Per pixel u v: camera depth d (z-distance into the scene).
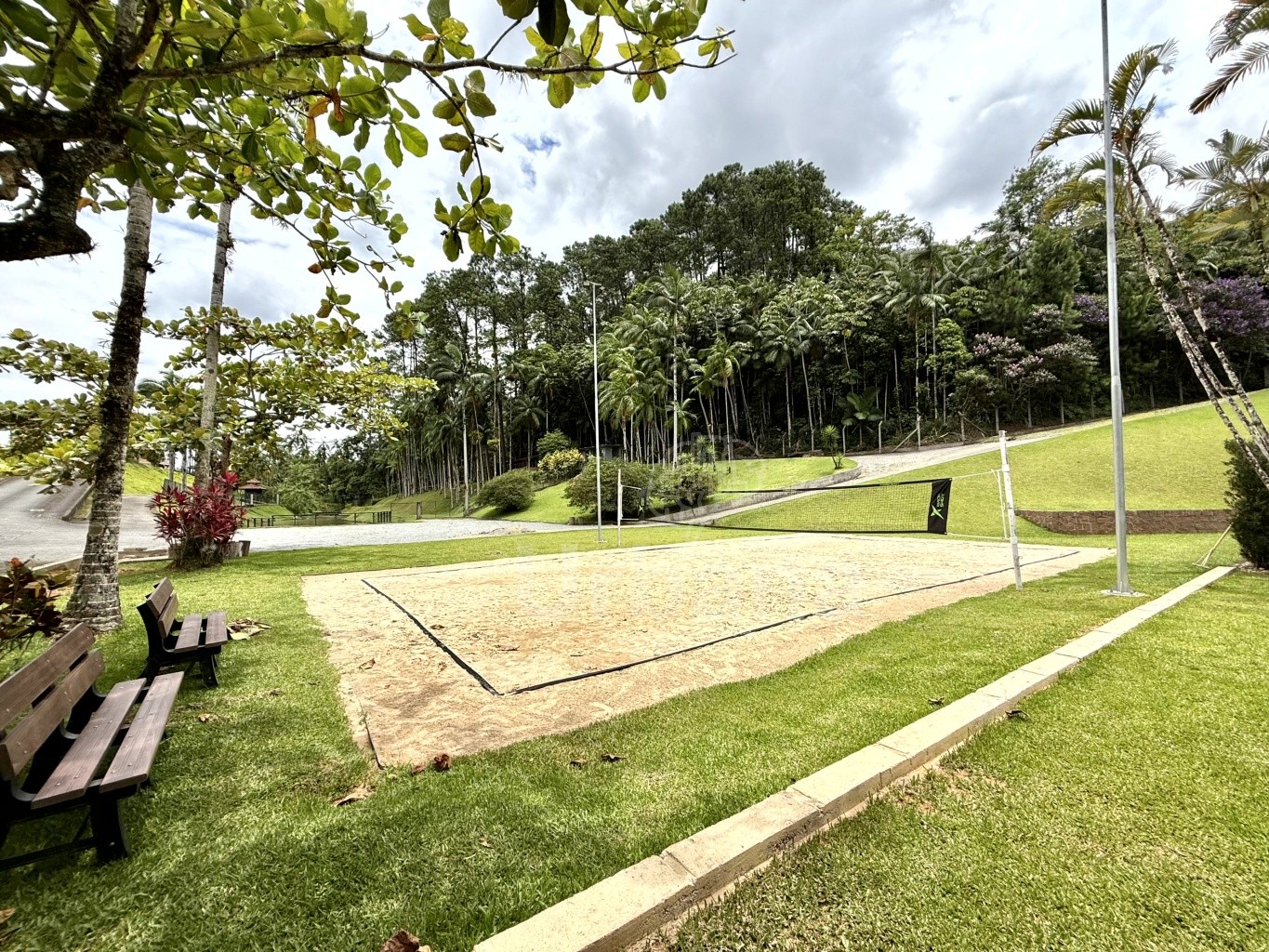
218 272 10.84
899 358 41.12
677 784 2.59
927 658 4.46
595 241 55.91
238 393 11.92
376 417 14.06
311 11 1.32
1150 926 1.69
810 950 1.63
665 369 40.84
